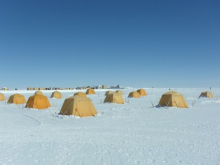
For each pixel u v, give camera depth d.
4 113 27.47
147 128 16.23
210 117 21.36
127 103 39.41
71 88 120.88
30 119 22.48
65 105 25.03
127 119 21.17
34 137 13.70
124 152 10.24
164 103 31.61
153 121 19.55
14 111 29.78
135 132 14.79
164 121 19.41
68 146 11.45
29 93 75.12
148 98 51.94
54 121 21.09
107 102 39.72
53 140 12.82
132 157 9.50
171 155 9.68
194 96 56.72
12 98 42.50
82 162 8.98
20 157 9.75
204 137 13.00
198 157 9.34
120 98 40.03
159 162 8.81
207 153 9.86
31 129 16.70
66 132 15.22
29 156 9.88
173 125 17.31
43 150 10.80
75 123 19.56
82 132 15.10
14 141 12.68
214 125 16.95
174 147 10.94
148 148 10.84
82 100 24.75
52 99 52.06
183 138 12.80
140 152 10.20
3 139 13.23
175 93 31.84
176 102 30.78
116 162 8.91
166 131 14.97
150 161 8.95
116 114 24.94
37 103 32.44
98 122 19.80
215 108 29.59
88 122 19.98
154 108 30.16
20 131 15.85
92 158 9.46
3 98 50.72
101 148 10.98
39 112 28.17
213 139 12.48
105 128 16.55
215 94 63.97
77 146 11.42
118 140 12.56
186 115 23.08
